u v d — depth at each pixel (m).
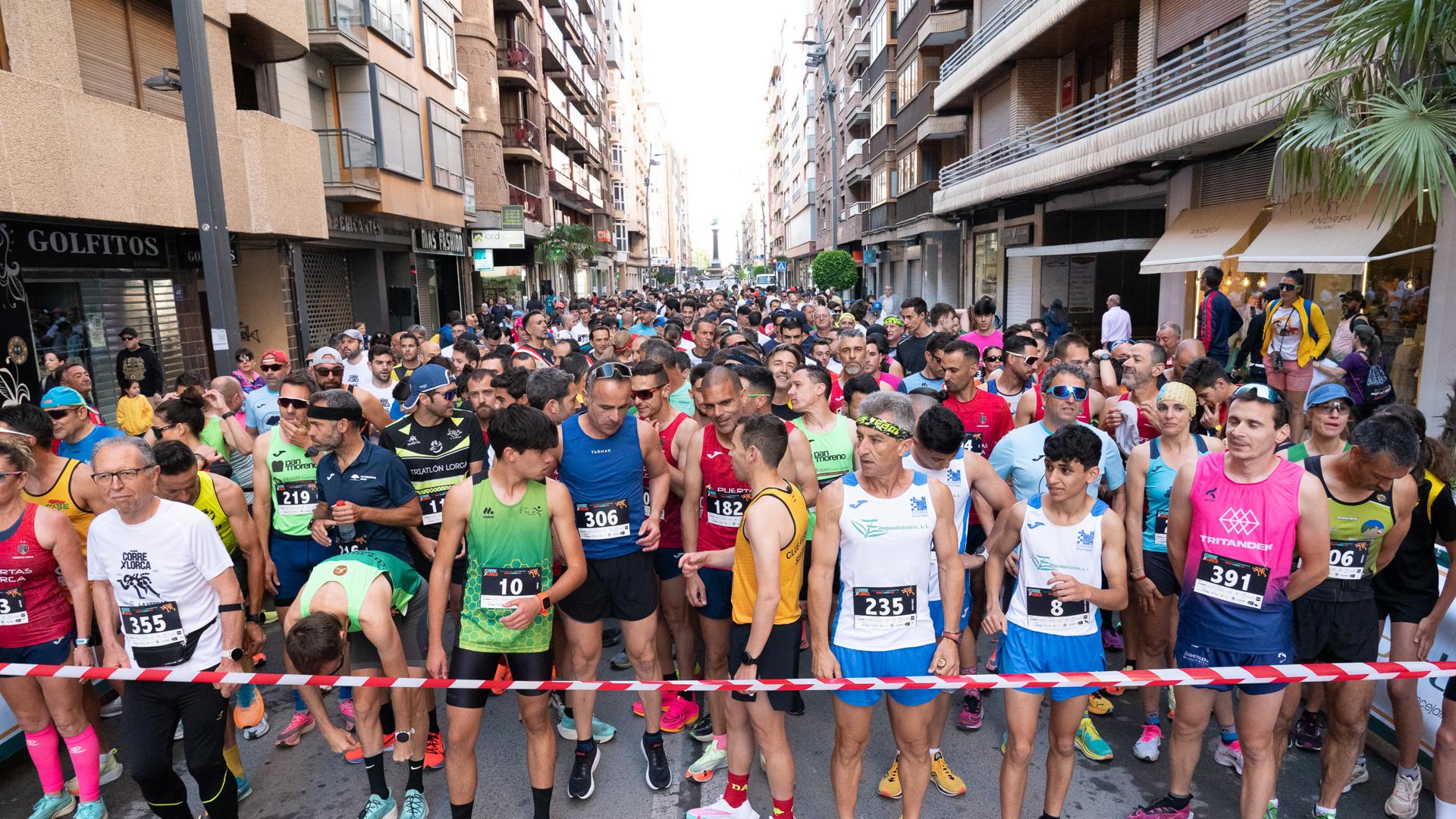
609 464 3.88
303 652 3.21
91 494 4.02
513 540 3.45
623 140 77.94
